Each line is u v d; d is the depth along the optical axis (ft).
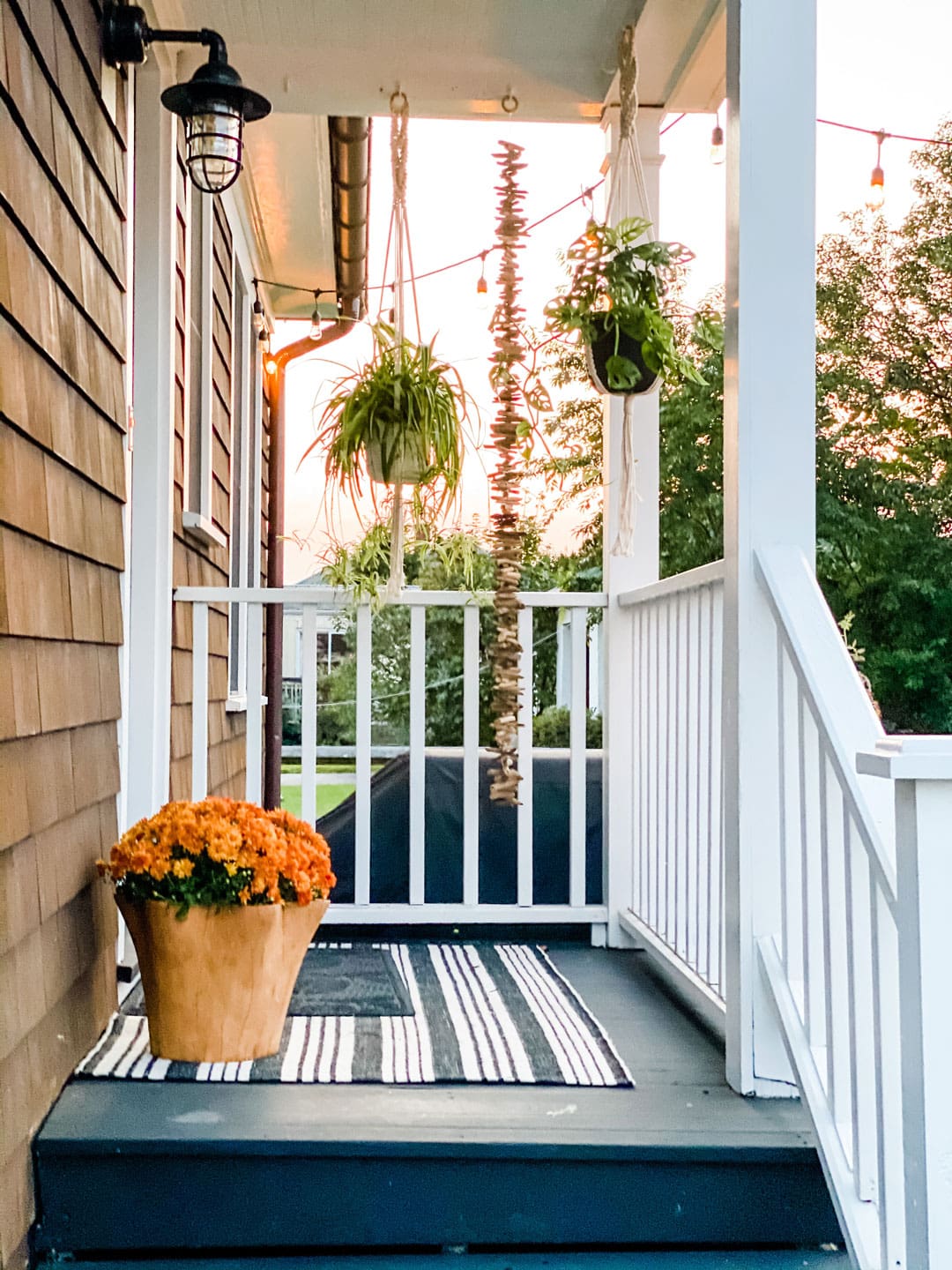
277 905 7.98
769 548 7.57
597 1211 6.81
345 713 33.76
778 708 7.39
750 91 7.66
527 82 11.80
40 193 6.88
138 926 7.95
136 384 10.55
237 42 11.39
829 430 41.06
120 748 9.69
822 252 42.98
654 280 10.17
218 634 15.11
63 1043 7.41
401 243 10.69
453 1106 7.25
